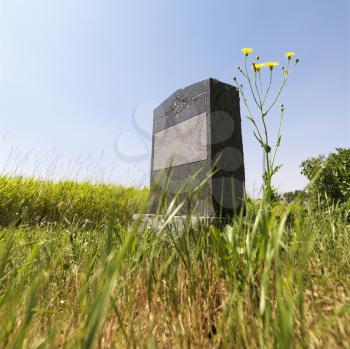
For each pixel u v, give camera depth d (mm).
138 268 891
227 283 805
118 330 684
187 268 803
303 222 1047
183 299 796
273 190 1173
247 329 591
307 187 552
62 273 1065
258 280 763
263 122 1503
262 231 781
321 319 562
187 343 595
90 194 5230
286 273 722
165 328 720
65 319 685
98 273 481
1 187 4363
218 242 893
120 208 2959
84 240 1641
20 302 700
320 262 983
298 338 512
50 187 5223
